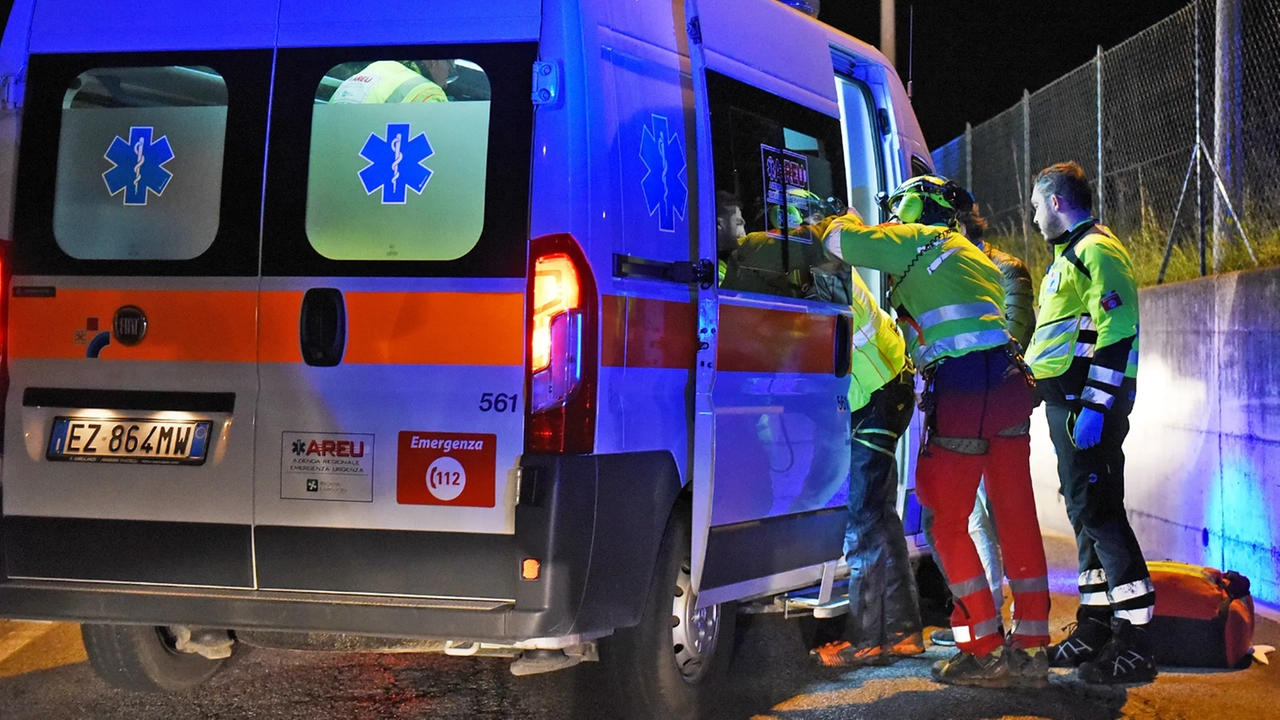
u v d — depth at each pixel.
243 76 3.94
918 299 4.88
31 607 3.96
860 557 5.21
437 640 4.05
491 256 3.74
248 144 3.92
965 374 4.83
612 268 3.80
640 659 4.10
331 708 4.47
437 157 3.79
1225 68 7.75
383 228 3.81
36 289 4.03
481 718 4.37
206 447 3.89
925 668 5.20
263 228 3.88
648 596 4.07
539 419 3.67
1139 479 7.93
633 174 3.94
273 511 3.84
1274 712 4.63
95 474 3.97
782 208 4.71
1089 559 5.20
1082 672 4.98
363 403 3.79
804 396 4.79
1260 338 6.43
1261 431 6.41
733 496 4.34
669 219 4.11
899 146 5.84
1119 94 9.29
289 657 5.14
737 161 4.46
